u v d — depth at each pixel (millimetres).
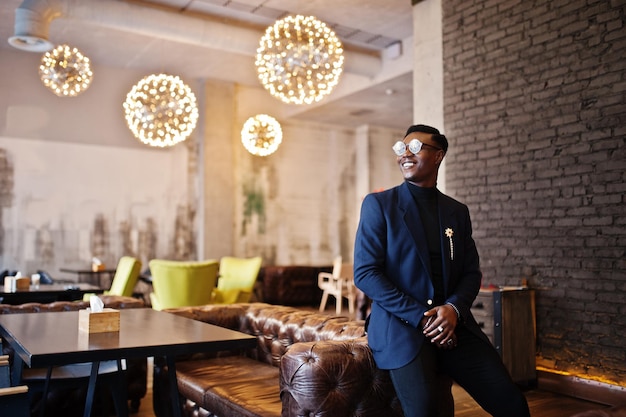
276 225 11797
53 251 9445
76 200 9664
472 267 2375
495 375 2160
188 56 9547
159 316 3285
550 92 5184
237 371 3459
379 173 12812
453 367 2229
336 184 12617
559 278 5039
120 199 10062
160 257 10422
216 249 10703
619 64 4672
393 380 2117
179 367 3588
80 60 6770
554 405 4527
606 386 4590
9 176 9148
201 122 10828
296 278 11227
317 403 2213
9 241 9117
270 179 11773
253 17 7973
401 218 2252
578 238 4906
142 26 7062
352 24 8203
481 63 5840
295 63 5188
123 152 10125
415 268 2205
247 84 11328
